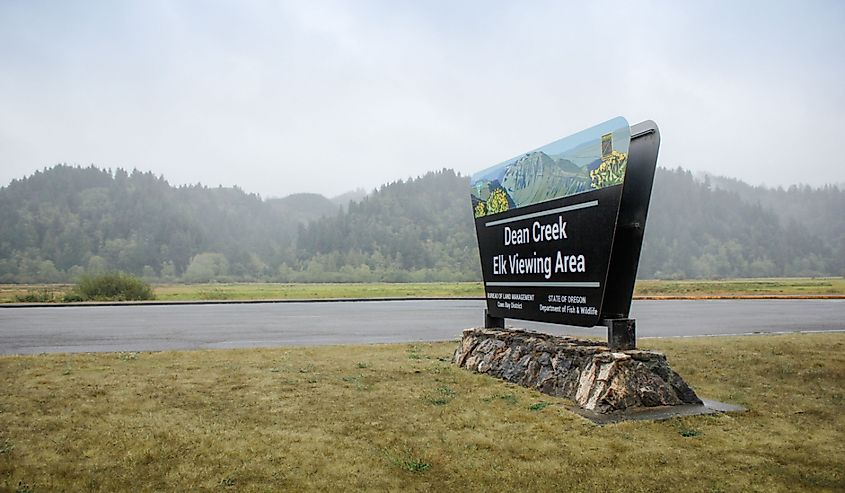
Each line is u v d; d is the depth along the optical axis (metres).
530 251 9.15
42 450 5.59
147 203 177.50
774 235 169.88
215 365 10.16
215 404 7.35
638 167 7.56
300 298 40.31
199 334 16.44
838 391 8.17
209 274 141.25
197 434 6.06
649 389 7.08
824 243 182.00
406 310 27.53
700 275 144.75
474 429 6.29
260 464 5.24
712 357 10.97
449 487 4.79
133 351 12.49
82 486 4.78
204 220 195.62
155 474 5.02
